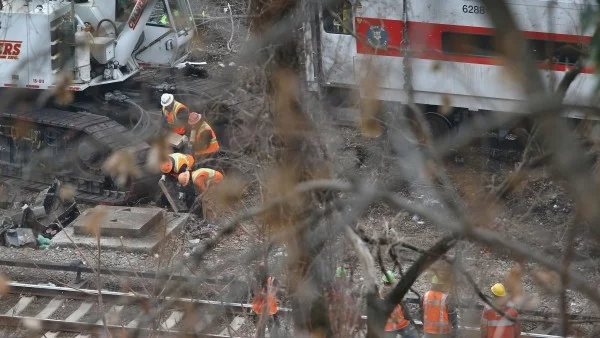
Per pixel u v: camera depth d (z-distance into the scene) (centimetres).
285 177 1560
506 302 1862
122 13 4925
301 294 1639
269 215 1590
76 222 4297
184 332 1916
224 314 2347
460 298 2614
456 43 3794
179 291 1803
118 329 3262
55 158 4734
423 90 4806
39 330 3112
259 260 1941
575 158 758
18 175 4850
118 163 1513
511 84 772
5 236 4234
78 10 4778
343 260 1702
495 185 1711
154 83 5044
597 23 1142
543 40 3097
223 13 4997
